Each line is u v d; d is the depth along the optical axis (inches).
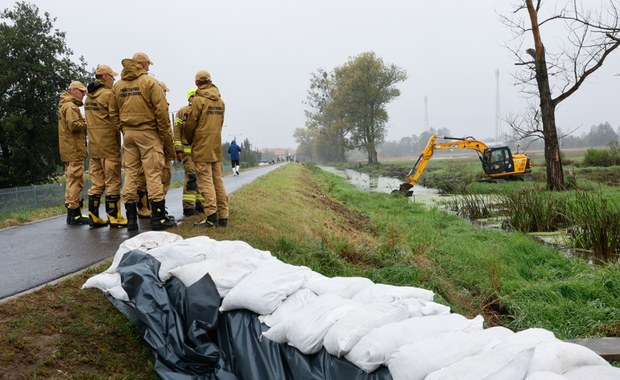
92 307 183.2
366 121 2694.4
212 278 168.7
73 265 241.1
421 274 314.8
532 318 274.7
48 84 928.9
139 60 299.4
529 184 1021.2
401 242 406.9
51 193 615.5
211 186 311.9
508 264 378.3
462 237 483.5
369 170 2244.1
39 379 137.2
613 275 316.8
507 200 650.8
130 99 295.3
